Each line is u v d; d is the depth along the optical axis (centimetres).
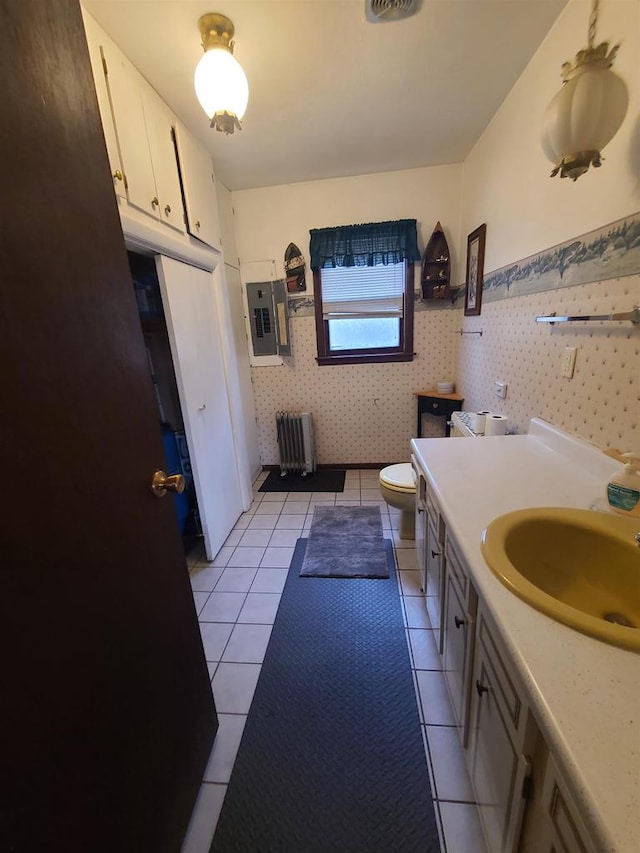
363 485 315
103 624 72
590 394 126
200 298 215
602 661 58
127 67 145
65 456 64
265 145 222
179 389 193
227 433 249
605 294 116
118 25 130
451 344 304
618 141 107
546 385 154
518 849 68
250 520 267
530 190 163
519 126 171
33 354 58
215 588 199
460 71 164
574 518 96
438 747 119
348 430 340
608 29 109
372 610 178
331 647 159
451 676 120
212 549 220
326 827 101
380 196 279
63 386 65
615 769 44
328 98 180
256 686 143
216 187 255
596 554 92
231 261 283
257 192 289
